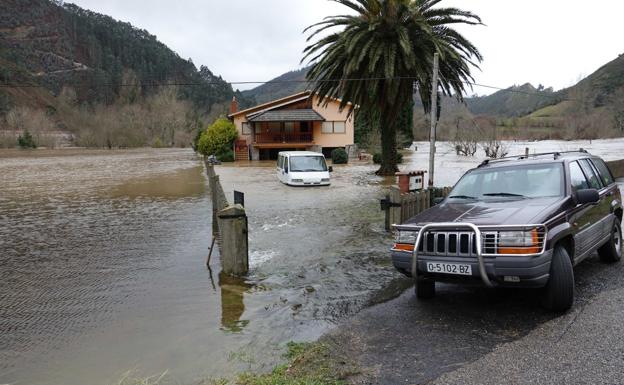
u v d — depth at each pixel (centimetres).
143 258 902
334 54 2011
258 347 479
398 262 533
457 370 385
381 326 503
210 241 1043
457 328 477
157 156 5703
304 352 447
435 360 408
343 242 937
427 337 461
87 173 3161
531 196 572
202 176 2758
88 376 441
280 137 4075
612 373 360
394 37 1969
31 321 592
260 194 1745
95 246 1020
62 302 660
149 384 414
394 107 2164
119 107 12225
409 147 5059
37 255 952
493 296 572
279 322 544
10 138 8131
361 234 1007
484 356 407
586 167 668
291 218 1229
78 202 1752
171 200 1759
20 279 783
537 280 459
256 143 4009
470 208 552
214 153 3988
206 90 17200
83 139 8569
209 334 522
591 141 6731
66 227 1255
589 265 684
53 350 504
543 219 482
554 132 7938
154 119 10144
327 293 637
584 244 573
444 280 504
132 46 19862
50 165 4122
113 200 1786
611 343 412
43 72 15975
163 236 1112
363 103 2200
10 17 18100
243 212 739
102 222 1318
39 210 1573
